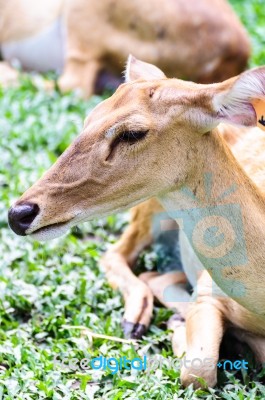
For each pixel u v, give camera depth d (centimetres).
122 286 746
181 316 711
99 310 726
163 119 567
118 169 569
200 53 1092
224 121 561
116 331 693
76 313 711
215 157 578
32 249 808
